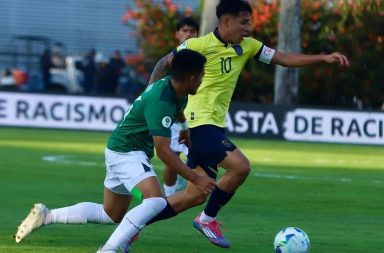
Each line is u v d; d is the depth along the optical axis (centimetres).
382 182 4575
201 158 2705
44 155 5609
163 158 2197
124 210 2427
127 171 2273
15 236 2498
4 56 10650
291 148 6769
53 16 11894
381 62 8512
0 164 5012
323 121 7500
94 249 2536
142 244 2662
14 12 11825
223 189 2631
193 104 2738
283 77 7912
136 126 2280
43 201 3609
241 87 8631
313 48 8631
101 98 7838
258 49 2780
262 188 4203
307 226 3106
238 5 2714
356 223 3200
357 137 7462
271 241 2777
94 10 11900
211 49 2728
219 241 2616
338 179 4681
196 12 9044
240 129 7575
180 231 2938
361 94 8575
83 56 11050
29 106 7912
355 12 8556
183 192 2342
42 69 10119
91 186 4147
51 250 2498
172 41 8869
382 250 2648
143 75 9169
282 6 7912
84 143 6612
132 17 9081
